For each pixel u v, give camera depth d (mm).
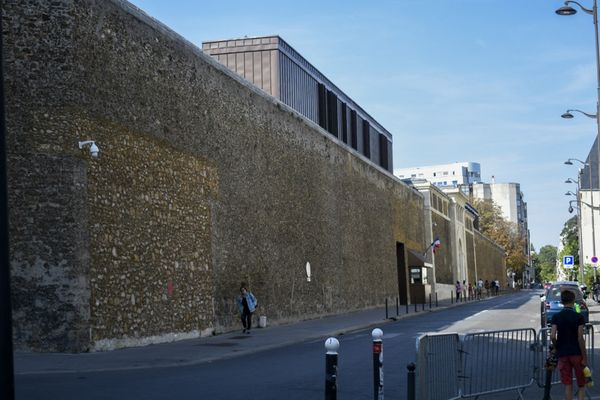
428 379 11820
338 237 51875
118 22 24859
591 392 15492
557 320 12828
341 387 15422
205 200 30969
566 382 12703
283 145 41500
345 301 52562
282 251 40531
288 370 18328
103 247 23250
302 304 43250
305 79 58938
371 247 61281
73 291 21844
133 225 25062
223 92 33500
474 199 162625
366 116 73375
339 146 53188
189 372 18109
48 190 21953
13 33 22188
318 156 48062
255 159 37094
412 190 79125
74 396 13594
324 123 60969
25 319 21828
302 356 22406
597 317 40875
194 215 29844
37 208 21938
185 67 29672
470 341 13312
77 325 21844
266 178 38562
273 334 31688
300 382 15906
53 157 22000
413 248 78000
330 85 63938
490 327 34062
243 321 32562
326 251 48906
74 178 22156
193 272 29500
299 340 29125
